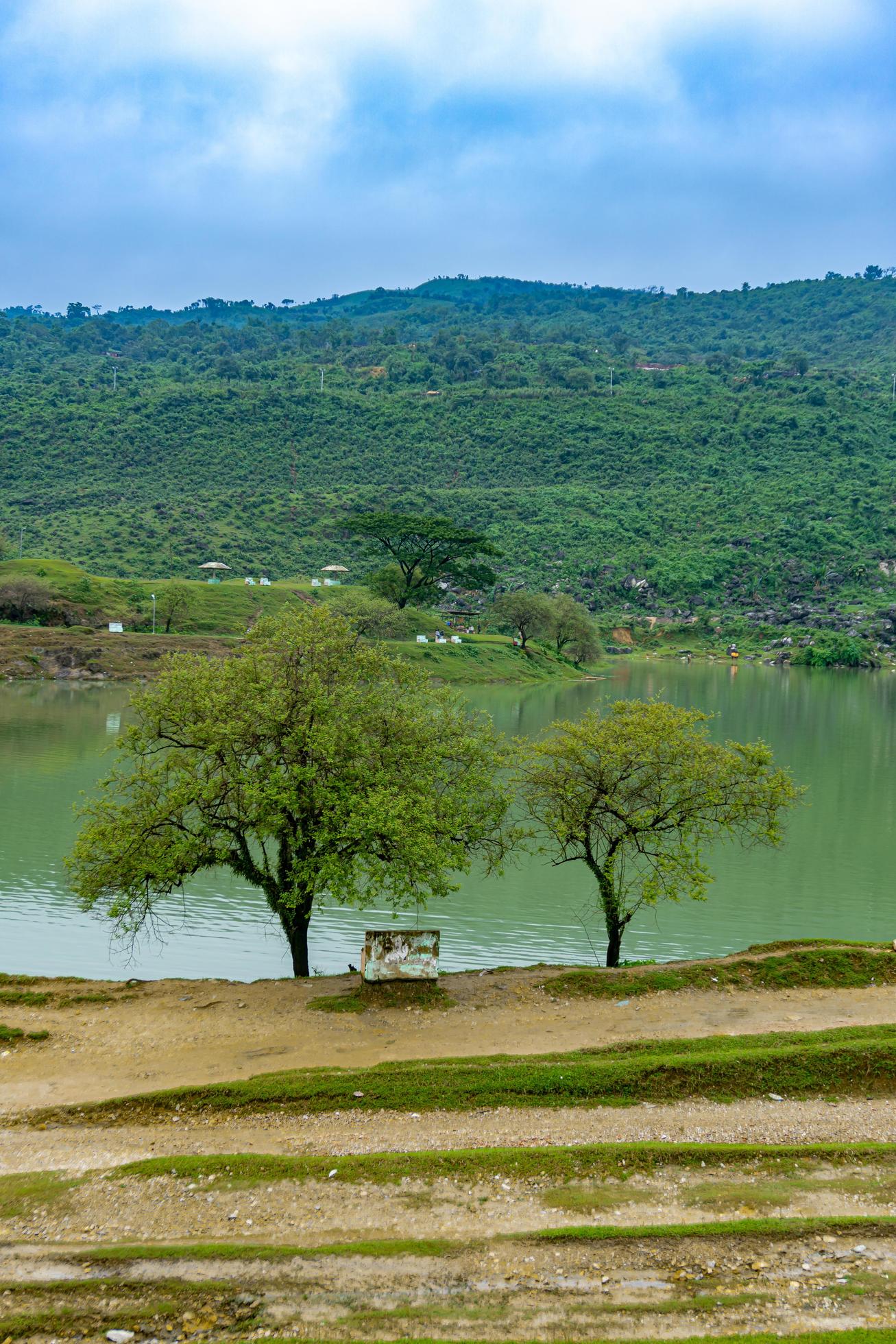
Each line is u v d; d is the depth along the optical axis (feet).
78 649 399.03
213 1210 48.96
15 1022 72.84
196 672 92.38
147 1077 63.98
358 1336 40.40
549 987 80.43
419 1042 69.67
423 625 517.14
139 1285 43.32
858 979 82.94
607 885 93.35
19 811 164.76
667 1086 62.85
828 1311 41.73
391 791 86.02
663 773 93.66
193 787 82.89
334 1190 50.80
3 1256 45.06
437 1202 49.88
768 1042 68.80
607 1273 44.45
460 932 116.78
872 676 583.17
